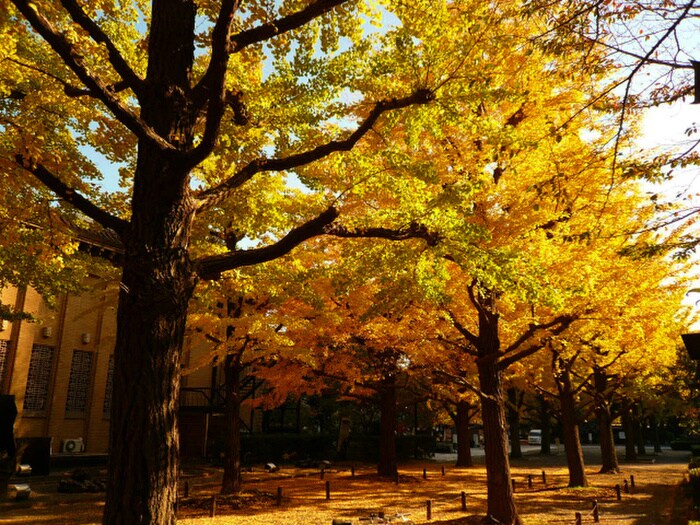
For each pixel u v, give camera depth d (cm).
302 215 1090
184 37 553
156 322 474
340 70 676
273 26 573
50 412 2158
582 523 1155
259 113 748
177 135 528
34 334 2128
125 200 1045
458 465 2831
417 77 638
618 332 1352
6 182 595
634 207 1098
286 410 3616
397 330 1214
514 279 833
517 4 673
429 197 804
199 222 1043
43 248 644
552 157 873
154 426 451
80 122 869
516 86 690
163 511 440
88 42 546
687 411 3047
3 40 526
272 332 1203
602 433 2434
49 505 1297
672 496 1580
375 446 3256
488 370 1179
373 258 832
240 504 1311
